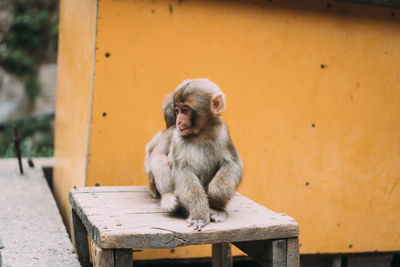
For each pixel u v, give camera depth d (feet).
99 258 7.88
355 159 16.02
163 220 8.90
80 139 14.67
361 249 16.43
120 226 8.34
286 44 14.90
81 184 13.97
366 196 16.31
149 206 10.02
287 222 8.91
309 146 15.43
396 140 16.49
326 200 15.80
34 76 48.91
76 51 16.25
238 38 14.38
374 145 16.22
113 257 7.95
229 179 9.21
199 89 9.16
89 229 8.86
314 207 15.67
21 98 48.08
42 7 50.57
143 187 11.95
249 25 14.47
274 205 15.17
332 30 15.39
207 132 9.40
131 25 13.23
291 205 15.38
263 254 9.26
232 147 9.59
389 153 16.44
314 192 15.62
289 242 8.92
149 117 13.51
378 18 15.88
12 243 11.83
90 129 13.02
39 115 47.80
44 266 10.33
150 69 13.47
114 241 7.85
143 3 13.32
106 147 13.17
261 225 8.69
